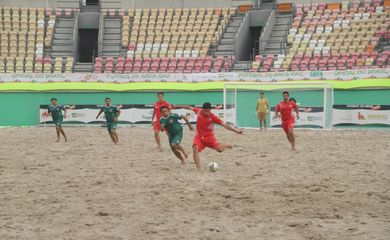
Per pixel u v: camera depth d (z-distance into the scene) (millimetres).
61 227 8328
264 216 9078
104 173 14164
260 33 43531
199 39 41781
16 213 9367
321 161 16422
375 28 38781
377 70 31156
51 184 12484
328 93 31172
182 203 10133
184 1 45312
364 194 11102
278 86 32250
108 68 39125
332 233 7957
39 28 42688
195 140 14633
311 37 39312
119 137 25844
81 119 34312
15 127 33406
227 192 11281
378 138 24344
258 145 21375
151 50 41188
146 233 7938
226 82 32906
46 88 34531
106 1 45562
